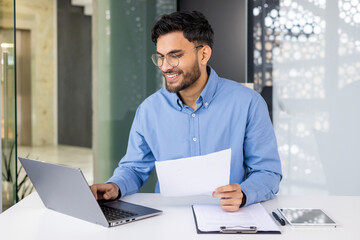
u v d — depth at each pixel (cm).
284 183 334
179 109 175
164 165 133
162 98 179
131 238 115
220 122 173
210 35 162
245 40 339
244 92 175
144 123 179
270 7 330
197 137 174
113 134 345
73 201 130
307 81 326
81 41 900
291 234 117
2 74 223
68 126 909
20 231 121
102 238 115
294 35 327
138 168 179
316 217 131
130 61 351
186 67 154
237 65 355
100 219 125
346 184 322
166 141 177
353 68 317
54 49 885
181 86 157
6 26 219
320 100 324
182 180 135
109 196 149
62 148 878
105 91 337
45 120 891
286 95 331
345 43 318
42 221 131
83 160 744
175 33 151
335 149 323
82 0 887
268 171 164
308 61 325
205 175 134
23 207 147
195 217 131
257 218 129
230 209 135
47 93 889
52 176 131
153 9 361
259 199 146
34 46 867
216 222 125
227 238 114
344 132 321
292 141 331
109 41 337
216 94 175
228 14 355
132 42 352
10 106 226
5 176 227
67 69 900
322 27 321
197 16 157
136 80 356
